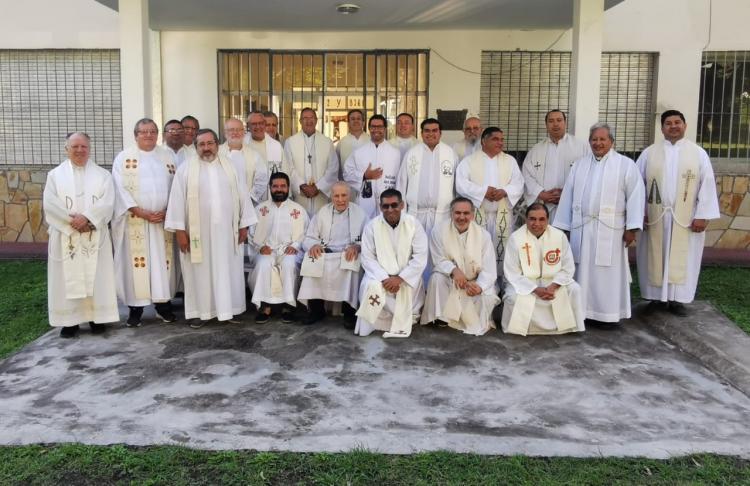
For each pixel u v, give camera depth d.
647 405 3.78
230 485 2.89
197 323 5.34
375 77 8.91
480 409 3.70
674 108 8.77
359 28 8.64
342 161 6.93
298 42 8.85
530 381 4.14
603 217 5.21
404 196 5.92
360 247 5.36
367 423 3.50
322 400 3.81
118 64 9.01
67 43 8.85
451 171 5.84
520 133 8.99
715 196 5.36
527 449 3.20
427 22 8.24
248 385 4.04
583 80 5.96
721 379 4.22
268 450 3.19
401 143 6.45
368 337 5.06
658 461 3.09
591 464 3.06
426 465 3.04
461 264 5.26
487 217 5.75
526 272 5.16
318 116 9.02
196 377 4.18
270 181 5.62
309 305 5.48
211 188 5.18
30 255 8.41
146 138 5.25
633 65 8.83
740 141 8.89
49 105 9.16
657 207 5.45
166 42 8.86
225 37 8.84
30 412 3.63
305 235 5.64
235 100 9.01
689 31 8.62
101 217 4.96
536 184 5.91
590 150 5.60
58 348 4.77
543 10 7.58
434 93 8.86
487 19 8.06
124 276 5.25
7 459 3.11
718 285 6.82
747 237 8.83
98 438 3.31
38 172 9.09
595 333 5.21
